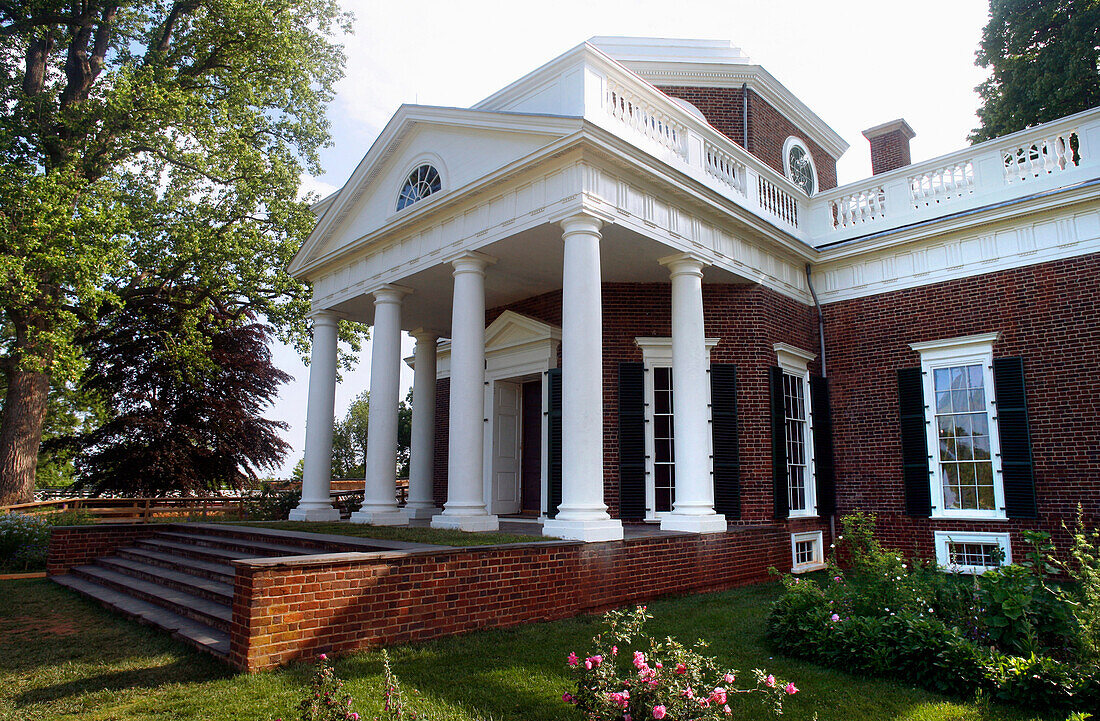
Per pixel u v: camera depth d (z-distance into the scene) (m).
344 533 11.55
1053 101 23.19
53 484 39.75
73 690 6.37
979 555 13.65
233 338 29.30
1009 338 13.71
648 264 13.47
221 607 9.06
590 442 10.31
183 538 13.89
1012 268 13.85
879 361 15.50
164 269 24.58
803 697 6.09
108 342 26.66
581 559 9.72
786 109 20.77
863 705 5.86
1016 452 13.30
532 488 16.53
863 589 7.80
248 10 22.45
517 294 15.85
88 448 26.91
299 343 27.39
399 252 14.46
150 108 21.16
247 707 5.74
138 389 27.11
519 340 15.66
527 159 11.32
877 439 15.29
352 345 30.38
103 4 23.27
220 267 24.81
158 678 6.65
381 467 14.18
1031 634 6.27
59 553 14.45
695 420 12.39
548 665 7.03
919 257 15.18
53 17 22.50
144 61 23.27
